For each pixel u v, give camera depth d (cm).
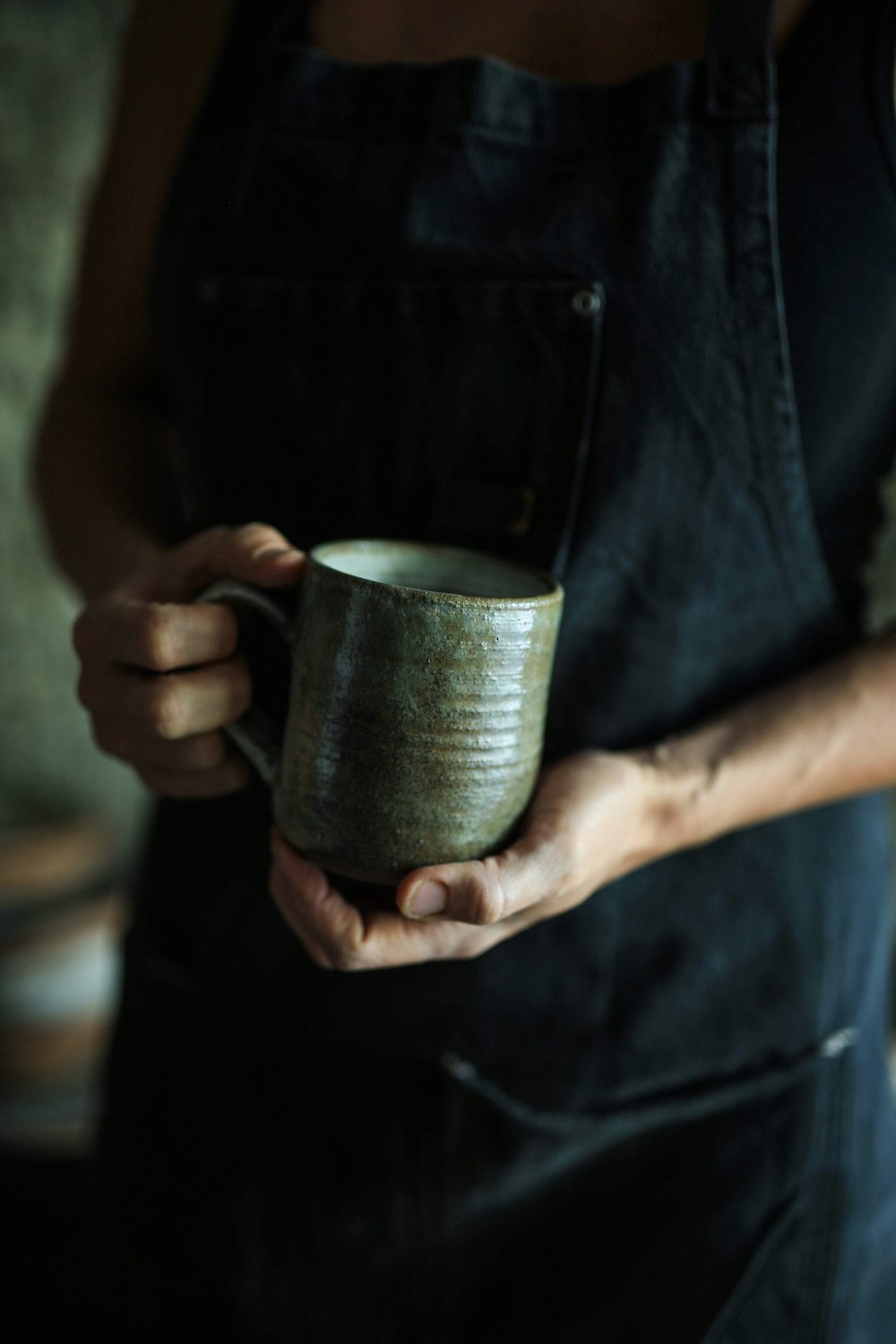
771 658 67
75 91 139
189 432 70
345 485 67
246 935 71
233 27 66
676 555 64
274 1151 72
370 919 58
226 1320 75
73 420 78
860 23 58
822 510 65
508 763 56
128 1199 77
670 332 61
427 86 62
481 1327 72
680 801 63
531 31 63
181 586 62
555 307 61
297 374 66
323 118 64
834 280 60
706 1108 69
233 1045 72
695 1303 69
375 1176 70
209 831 71
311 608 56
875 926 73
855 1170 70
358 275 64
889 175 59
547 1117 69
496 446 64
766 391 61
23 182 137
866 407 63
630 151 60
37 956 121
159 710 59
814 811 70
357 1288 73
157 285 68
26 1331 90
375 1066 70
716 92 59
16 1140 115
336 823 56
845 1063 70
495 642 54
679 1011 69
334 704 56
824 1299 69
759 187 59
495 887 55
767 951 69
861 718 65
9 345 141
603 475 63
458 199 62
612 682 66
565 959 68
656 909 68
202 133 67
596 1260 71
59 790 158
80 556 74
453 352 63
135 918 76
